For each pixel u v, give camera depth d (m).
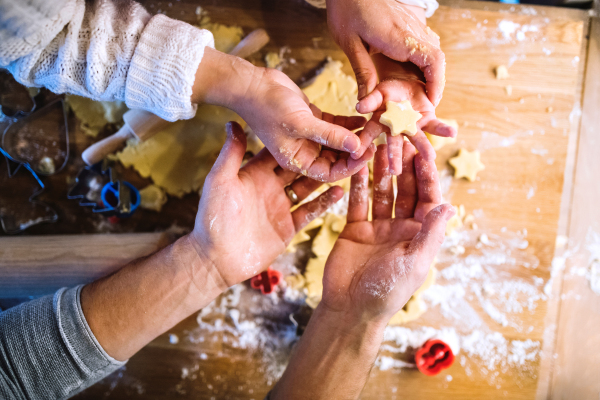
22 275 1.06
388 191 0.97
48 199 1.21
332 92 1.17
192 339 1.21
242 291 1.21
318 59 1.20
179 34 0.80
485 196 1.21
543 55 1.18
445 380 1.20
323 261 1.19
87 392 1.21
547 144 1.20
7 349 0.82
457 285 1.21
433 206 0.93
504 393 1.20
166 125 1.11
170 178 1.19
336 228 1.19
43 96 1.19
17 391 0.83
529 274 1.20
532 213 1.20
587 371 1.20
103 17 0.80
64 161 1.20
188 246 0.91
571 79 1.19
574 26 1.18
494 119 1.20
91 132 1.20
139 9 0.84
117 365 0.91
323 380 0.88
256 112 0.84
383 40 0.88
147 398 1.21
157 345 1.21
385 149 0.97
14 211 1.20
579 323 1.20
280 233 1.00
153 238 1.09
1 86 1.17
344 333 0.88
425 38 0.89
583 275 1.20
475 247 1.21
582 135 1.20
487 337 1.20
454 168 1.19
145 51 0.80
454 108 1.20
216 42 1.18
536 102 1.19
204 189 0.87
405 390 1.20
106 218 1.21
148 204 1.20
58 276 1.06
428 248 0.82
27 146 1.19
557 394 1.20
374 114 0.87
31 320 0.85
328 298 0.91
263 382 1.20
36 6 0.71
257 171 0.96
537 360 1.20
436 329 1.20
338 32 0.94
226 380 1.21
